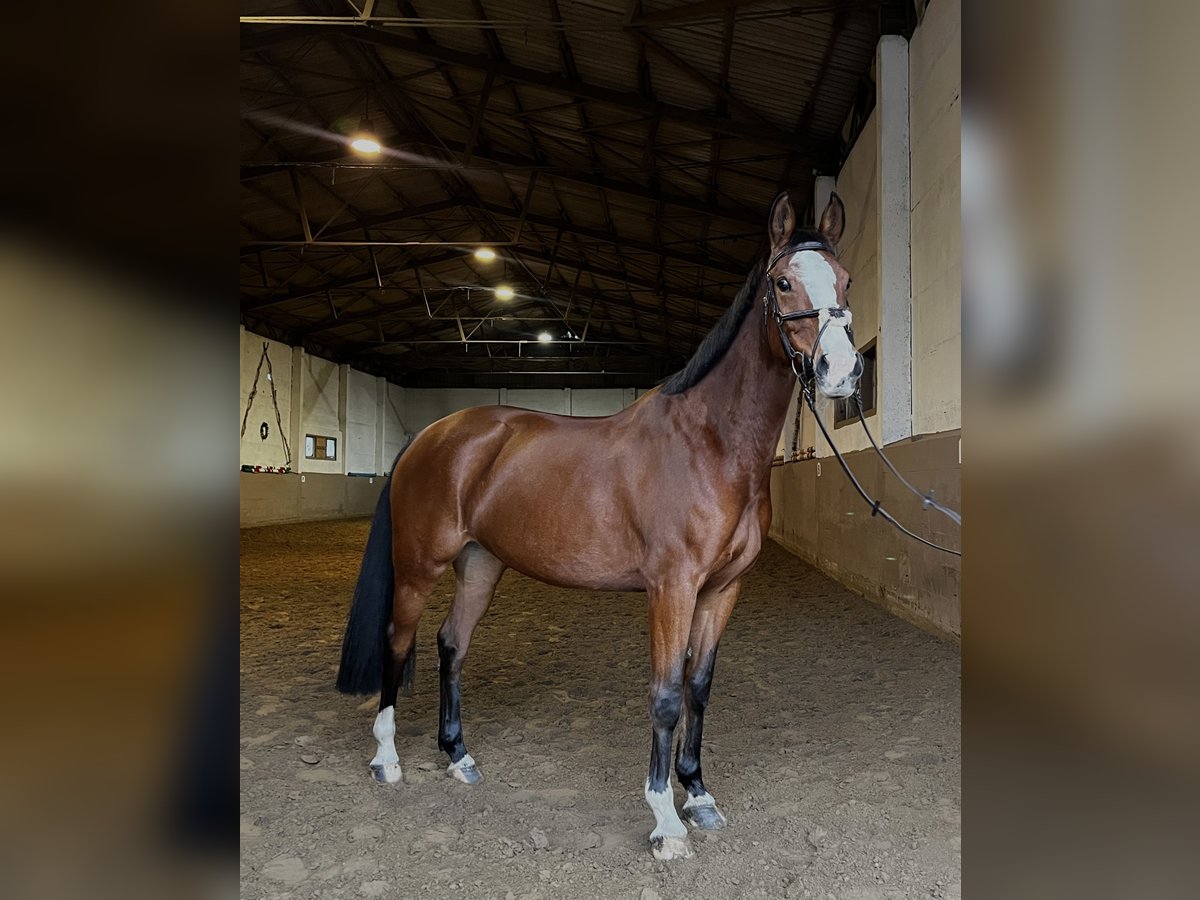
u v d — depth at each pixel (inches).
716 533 73.5
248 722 112.9
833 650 159.8
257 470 523.5
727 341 76.7
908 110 192.5
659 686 73.7
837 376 64.5
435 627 188.5
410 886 67.3
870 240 214.4
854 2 193.6
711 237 380.2
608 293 591.5
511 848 74.0
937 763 95.1
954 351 161.2
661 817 72.9
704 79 241.8
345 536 450.9
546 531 81.7
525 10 231.1
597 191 362.9
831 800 84.7
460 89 305.4
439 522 90.4
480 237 497.0
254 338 535.8
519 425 90.9
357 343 684.7
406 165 379.9
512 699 125.6
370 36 255.6
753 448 74.0
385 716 92.6
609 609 216.5
